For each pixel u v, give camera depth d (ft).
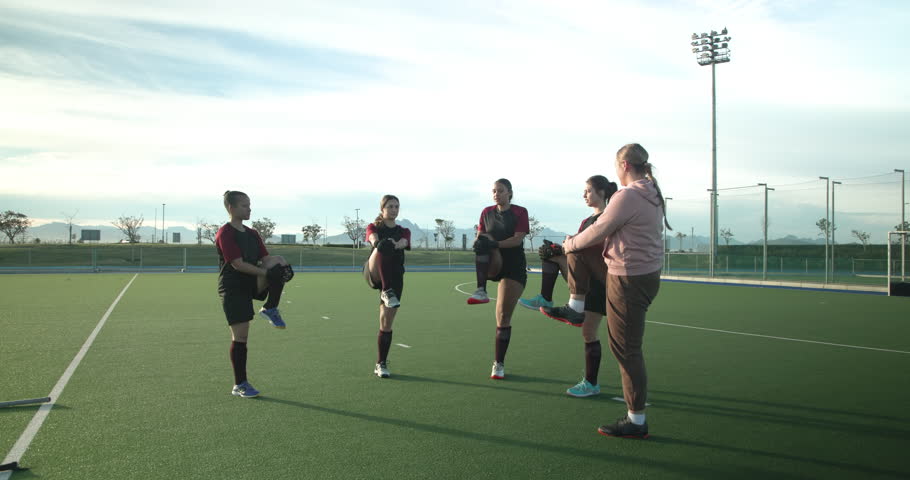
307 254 162.50
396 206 18.20
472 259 175.32
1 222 197.36
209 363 20.45
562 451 11.62
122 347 23.68
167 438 12.22
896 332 30.01
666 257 96.37
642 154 12.58
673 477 10.32
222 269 15.85
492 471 10.49
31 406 14.67
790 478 10.29
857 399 15.98
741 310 41.65
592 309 15.65
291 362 20.84
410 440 12.23
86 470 10.37
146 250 155.84
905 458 11.35
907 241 66.33
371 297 49.75
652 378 18.71
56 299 45.85
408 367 20.11
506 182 17.24
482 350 23.72
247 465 10.68
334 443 11.98
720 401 15.74
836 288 66.85
